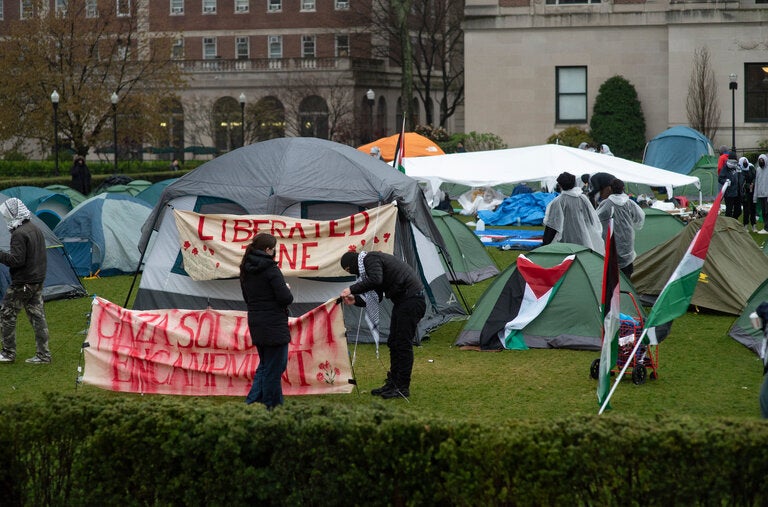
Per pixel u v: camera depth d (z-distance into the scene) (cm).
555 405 1008
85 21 4744
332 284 1275
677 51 4266
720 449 601
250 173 1342
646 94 4353
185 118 6700
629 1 4331
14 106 4691
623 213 1459
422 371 1162
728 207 2486
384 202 1300
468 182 2122
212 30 7094
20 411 699
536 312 1277
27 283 1184
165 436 673
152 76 5003
